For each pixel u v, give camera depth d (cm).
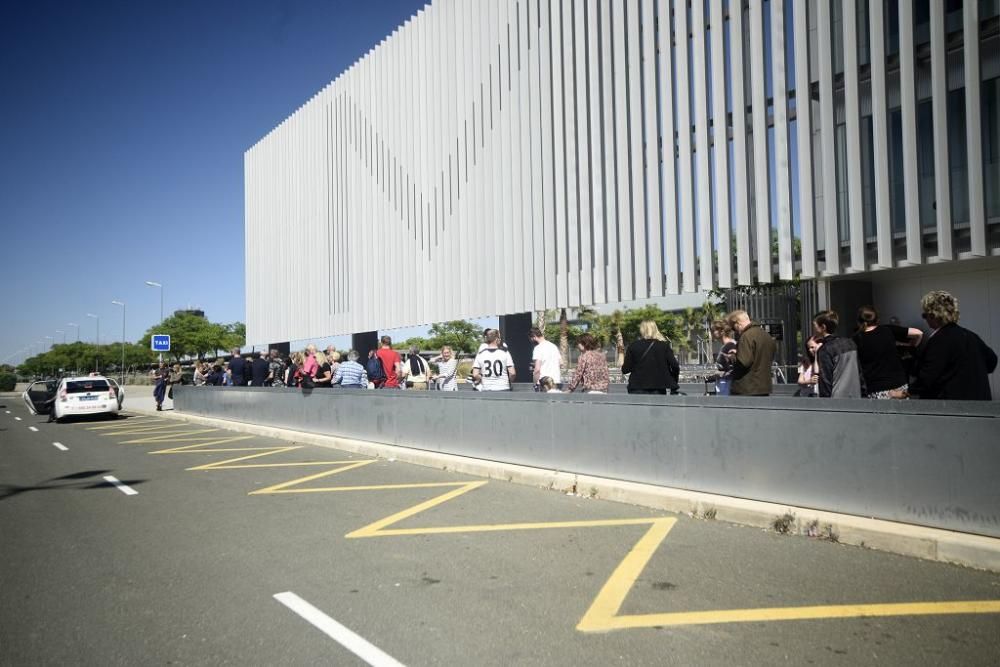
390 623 404
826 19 1013
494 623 400
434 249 1816
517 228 1543
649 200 1258
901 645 355
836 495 564
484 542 579
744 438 633
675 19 1215
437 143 1808
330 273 2330
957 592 425
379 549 565
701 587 452
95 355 10588
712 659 346
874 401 541
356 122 2197
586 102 1388
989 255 876
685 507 650
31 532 652
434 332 5459
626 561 514
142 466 1097
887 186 952
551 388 1001
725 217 1134
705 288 1171
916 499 515
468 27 1700
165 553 567
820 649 354
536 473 821
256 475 974
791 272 1059
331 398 1348
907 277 1068
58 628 404
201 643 379
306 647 371
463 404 986
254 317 2934
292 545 583
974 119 876
